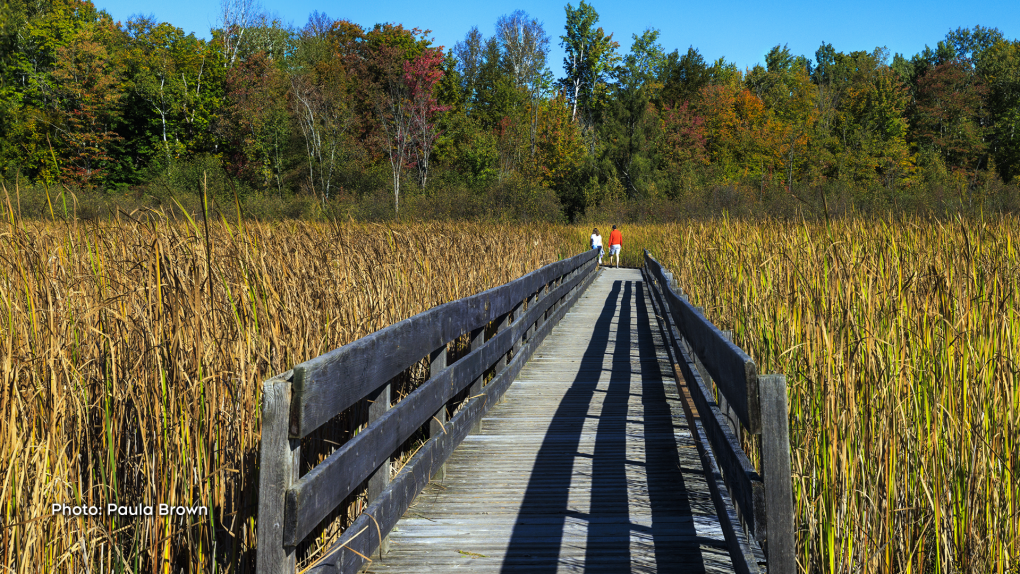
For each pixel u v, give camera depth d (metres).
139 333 2.43
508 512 3.30
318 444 2.63
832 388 2.52
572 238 24.16
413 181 40.09
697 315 2.96
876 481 2.39
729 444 2.32
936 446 2.45
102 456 2.18
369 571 2.68
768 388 1.73
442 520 3.21
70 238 3.29
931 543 2.46
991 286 3.17
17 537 1.85
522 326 6.48
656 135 43.16
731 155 51.25
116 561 2.03
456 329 3.90
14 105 30.59
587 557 2.83
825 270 3.48
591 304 12.34
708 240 6.55
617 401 5.46
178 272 2.44
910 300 3.10
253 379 2.37
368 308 3.77
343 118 41.00
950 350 2.66
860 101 56.47
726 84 65.81
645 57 66.31
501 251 8.38
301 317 2.97
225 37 47.28
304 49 51.88
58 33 41.56
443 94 51.56
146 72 41.84
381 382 2.61
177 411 2.16
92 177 26.39
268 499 1.82
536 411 5.17
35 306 2.52
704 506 3.33
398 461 3.51
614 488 3.61
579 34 60.22
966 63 71.94
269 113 39.31
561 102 52.19
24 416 2.01
